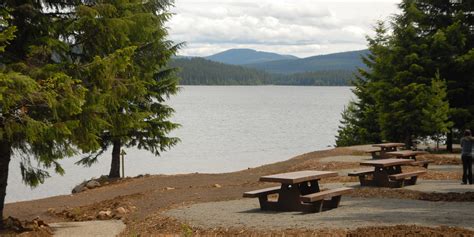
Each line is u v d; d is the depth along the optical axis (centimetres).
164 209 1341
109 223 1273
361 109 3759
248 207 1268
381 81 3044
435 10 3044
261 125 7456
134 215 1336
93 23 1159
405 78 2903
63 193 2448
